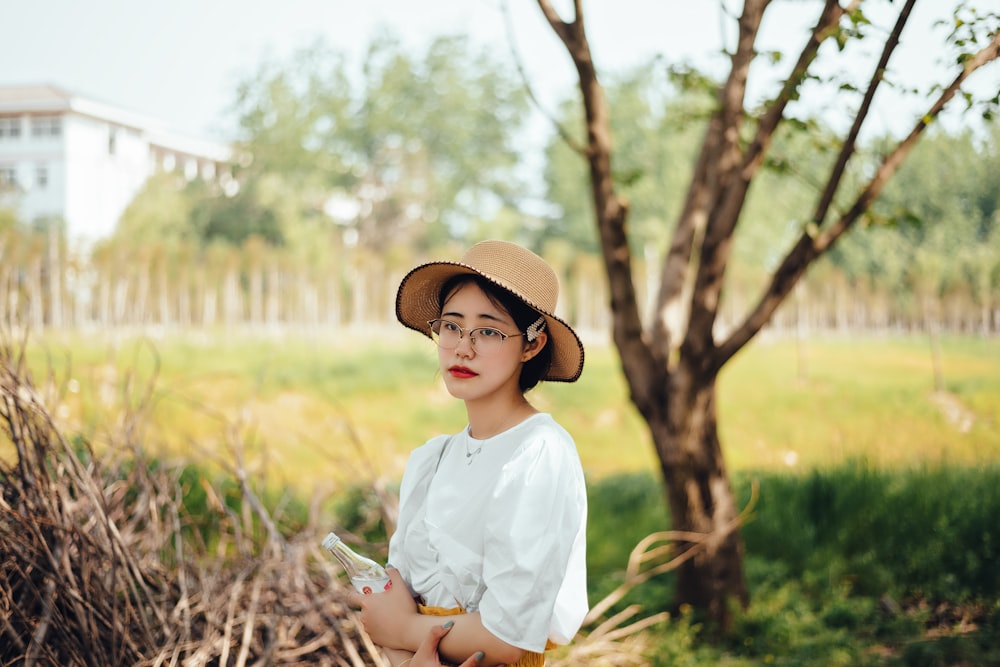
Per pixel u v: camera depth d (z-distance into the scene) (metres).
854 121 4.45
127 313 21.77
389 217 49.50
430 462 2.03
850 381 17.94
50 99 42.88
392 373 18.00
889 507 6.84
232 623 3.23
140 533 3.61
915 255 24.25
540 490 1.76
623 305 5.28
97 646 2.84
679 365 5.28
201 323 25.23
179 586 3.39
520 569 1.72
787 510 7.16
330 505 6.43
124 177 46.19
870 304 26.38
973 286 22.91
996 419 14.40
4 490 3.10
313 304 25.94
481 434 1.94
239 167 45.91
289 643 3.31
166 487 3.86
